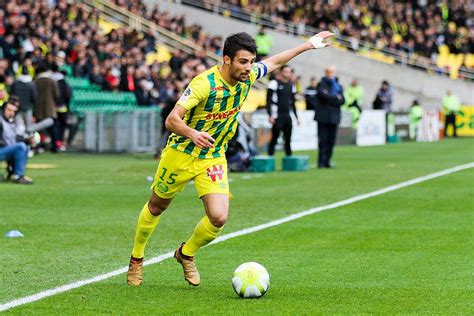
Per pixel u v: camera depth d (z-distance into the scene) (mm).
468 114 90312
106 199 32656
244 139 44969
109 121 58000
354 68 95375
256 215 28516
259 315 15641
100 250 22375
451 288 17953
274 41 93750
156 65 67125
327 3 101062
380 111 75812
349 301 16750
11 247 22719
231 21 93812
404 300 16844
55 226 26141
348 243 23453
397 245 23141
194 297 17141
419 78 96812
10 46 61531
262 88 82750
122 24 83312
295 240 23859
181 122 16547
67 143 58969
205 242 17688
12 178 37906
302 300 16844
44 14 68062
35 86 52000
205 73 16922
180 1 96312
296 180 40281
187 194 34031
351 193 34875
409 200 32688
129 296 17250
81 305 16484
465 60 104250
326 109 46625
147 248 22641
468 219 27844
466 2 114750
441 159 54469
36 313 15891
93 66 65812
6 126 37344
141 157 54000
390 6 106250
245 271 17109
